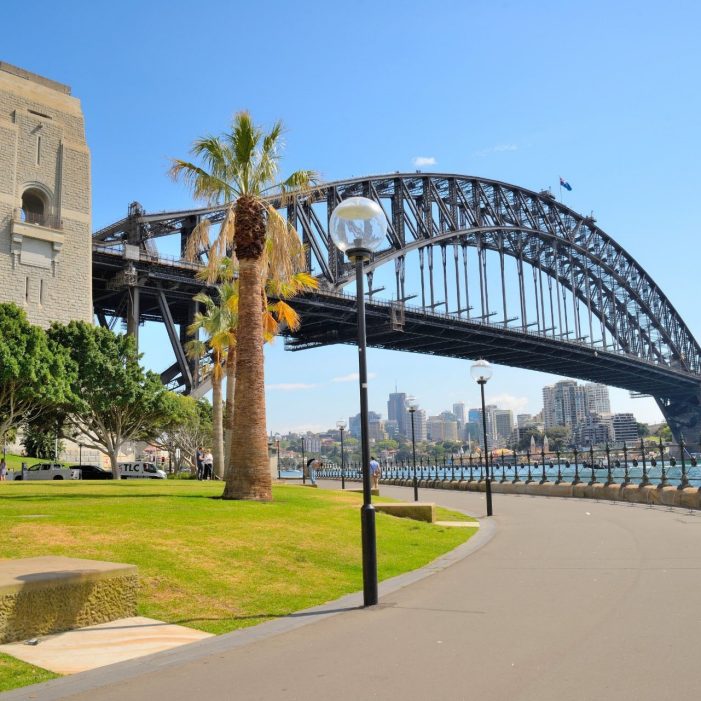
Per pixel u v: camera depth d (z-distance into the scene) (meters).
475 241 119.19
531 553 14.30
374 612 9.05
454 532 18.56
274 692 5.90
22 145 56.28
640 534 17.05
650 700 5.37
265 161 22.47
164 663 6.90
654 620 7.94
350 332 96.00
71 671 6.67
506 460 102.81
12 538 11.48
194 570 10.70
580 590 9.96
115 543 11.59
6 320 41.78
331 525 16.14
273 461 80.00
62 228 57.41
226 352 42.84
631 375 151.00
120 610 8.70
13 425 45.31
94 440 50.94
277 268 23.91
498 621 8.20
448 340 107.19
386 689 5.84
